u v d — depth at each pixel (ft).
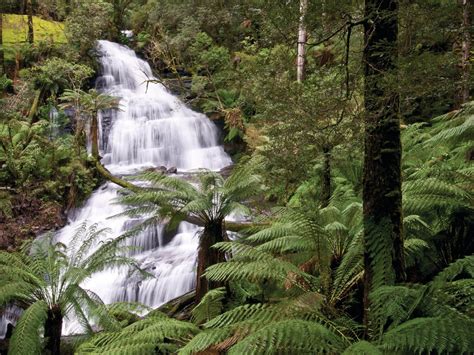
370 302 9.66
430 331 7.17
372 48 8.21
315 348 7.91
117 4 68.39
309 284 12.23
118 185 38.17
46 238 19.94
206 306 13.92
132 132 47.85
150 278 25.48
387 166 9.12
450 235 12.74
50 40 54.39
